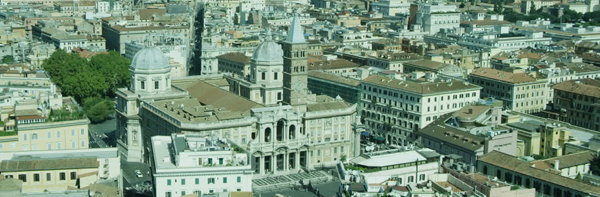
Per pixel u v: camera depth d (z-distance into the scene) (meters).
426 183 178.88
